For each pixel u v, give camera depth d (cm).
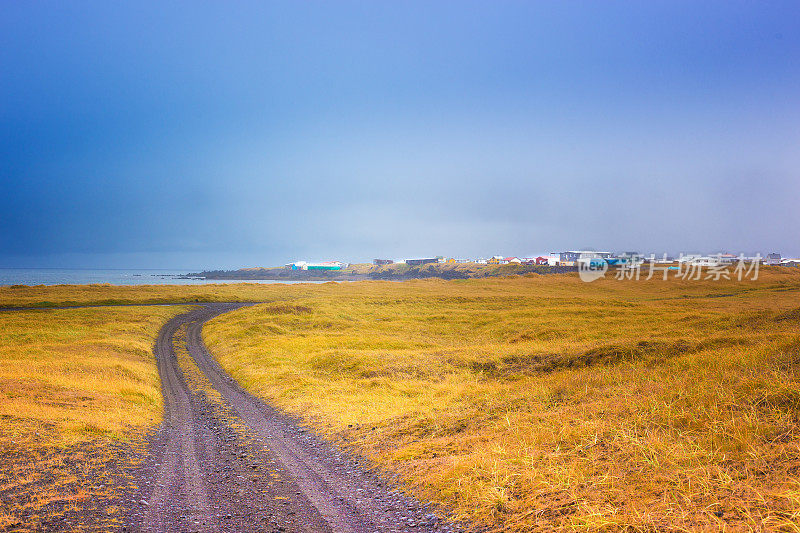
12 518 713
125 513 772
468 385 2158
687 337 2584
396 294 9119
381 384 2436
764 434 819
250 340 4719
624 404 1170
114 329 5347
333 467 1105
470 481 860
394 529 718
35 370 2625
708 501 643
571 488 754
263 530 718
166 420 1822
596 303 6869
